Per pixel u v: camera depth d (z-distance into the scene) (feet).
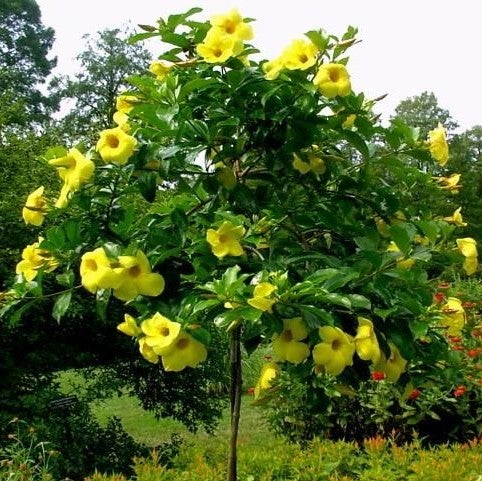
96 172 8.21
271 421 18.52
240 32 7.81
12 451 14.60
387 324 7.76
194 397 20.68
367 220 9.26
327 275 6.92
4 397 17.63
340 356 6.86
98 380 20.02
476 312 20.68
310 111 8.10
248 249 8.48
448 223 8.90
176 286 7.88
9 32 104.17
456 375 8.64
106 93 98.58
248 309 6.66
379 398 17.30
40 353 18.66
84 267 7.16
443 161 8.46
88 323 19.04
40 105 102.63
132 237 8.44
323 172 8.64
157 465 12.50
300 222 8.72
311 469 12.01
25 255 8.37
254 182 8.92
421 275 8.52
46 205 8.29
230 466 9.26
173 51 8.58
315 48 7.54
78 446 18.29
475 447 13.21
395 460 12.16
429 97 113.91
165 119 7.79
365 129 8.39
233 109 8.26
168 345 6.68
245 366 24.70
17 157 19.07
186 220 8.10
